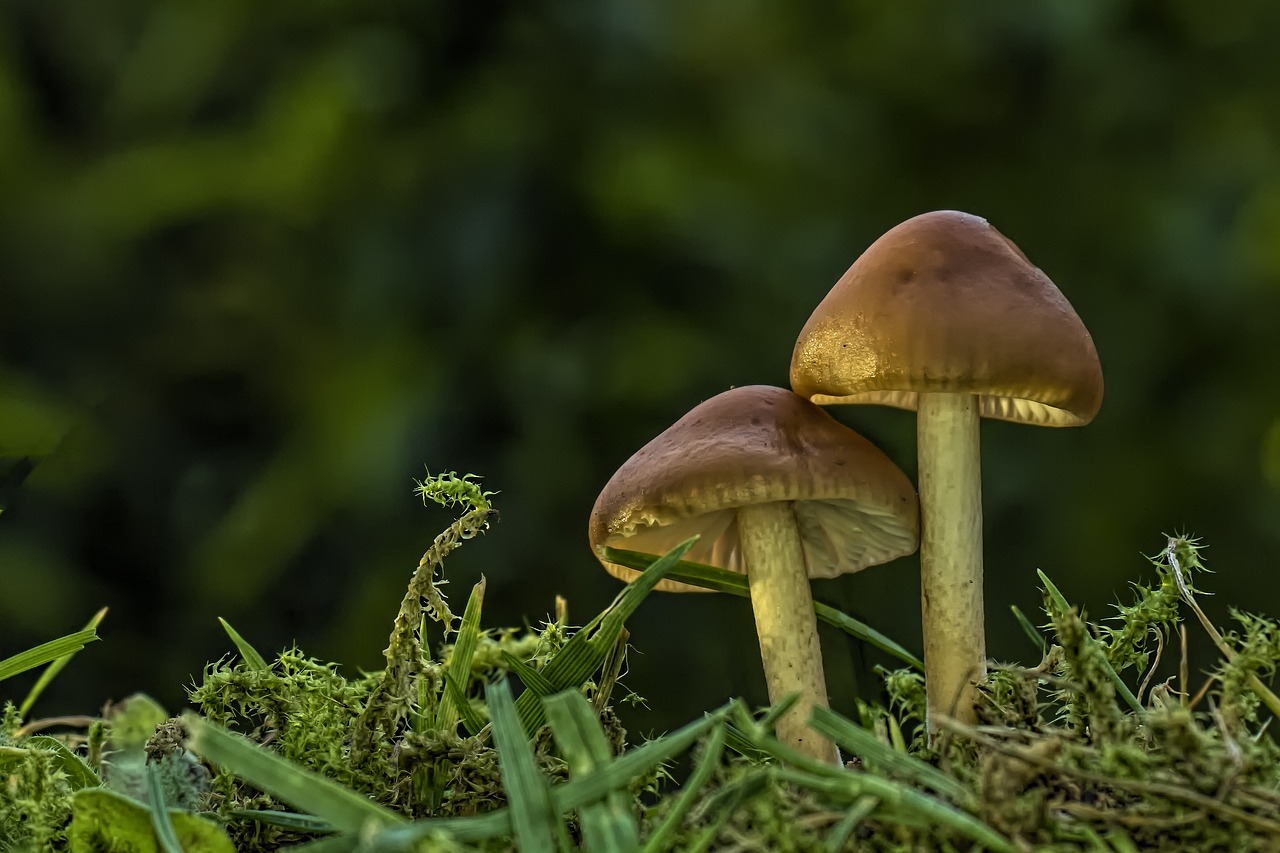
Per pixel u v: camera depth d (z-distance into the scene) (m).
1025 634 0.62
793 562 0.43
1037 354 0.42
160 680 0.65
